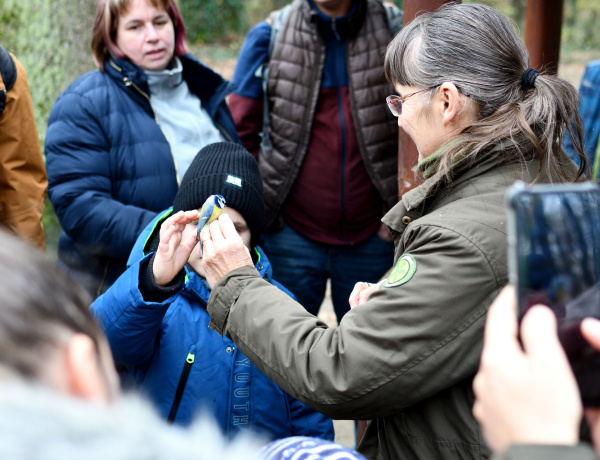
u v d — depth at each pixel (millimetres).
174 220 1627
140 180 2484
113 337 1660
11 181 2516
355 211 2883
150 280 1644
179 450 521
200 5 15109
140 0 2465
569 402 630
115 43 2525
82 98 2467
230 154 2002
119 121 2479
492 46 1445
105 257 2434
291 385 1380
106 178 2455
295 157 2848
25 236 2547
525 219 740
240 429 1795
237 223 1945
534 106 1400
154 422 546
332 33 2805
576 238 750
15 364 536
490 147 1388
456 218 1333
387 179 2846
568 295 738
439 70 1452
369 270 2959
